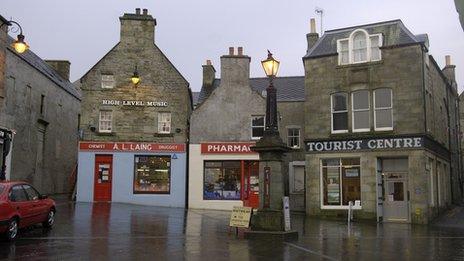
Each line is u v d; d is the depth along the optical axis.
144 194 28.42
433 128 26.44
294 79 36.78
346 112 26.03
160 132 29.11
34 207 14.49
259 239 15.03
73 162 38.97
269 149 15.84
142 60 29.44
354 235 17.42
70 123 38.31
